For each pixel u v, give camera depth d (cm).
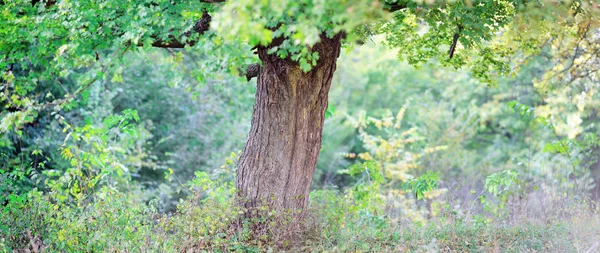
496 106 1848
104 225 701
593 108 1405
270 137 737
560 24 765
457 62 907
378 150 1584
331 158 2398
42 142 1216
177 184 1689
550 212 920
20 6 745
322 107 749
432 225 805
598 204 941
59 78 1262
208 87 1664
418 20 864
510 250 679
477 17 692
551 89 1244
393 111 2442
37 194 776
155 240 692
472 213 927
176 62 648
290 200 744
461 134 1873
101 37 699
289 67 698
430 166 1788
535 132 1839
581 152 1285
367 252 687
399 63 2455
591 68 1014
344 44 824
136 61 1532
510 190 970
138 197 1373
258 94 746
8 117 664
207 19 677
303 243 710
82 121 1312
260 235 694
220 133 1755
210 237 689
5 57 797
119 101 1606
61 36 727
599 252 659
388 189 1495
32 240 663
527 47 922
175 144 1728
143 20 636
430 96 2142
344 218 830
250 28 462
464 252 685
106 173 850
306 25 475
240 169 759
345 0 468
